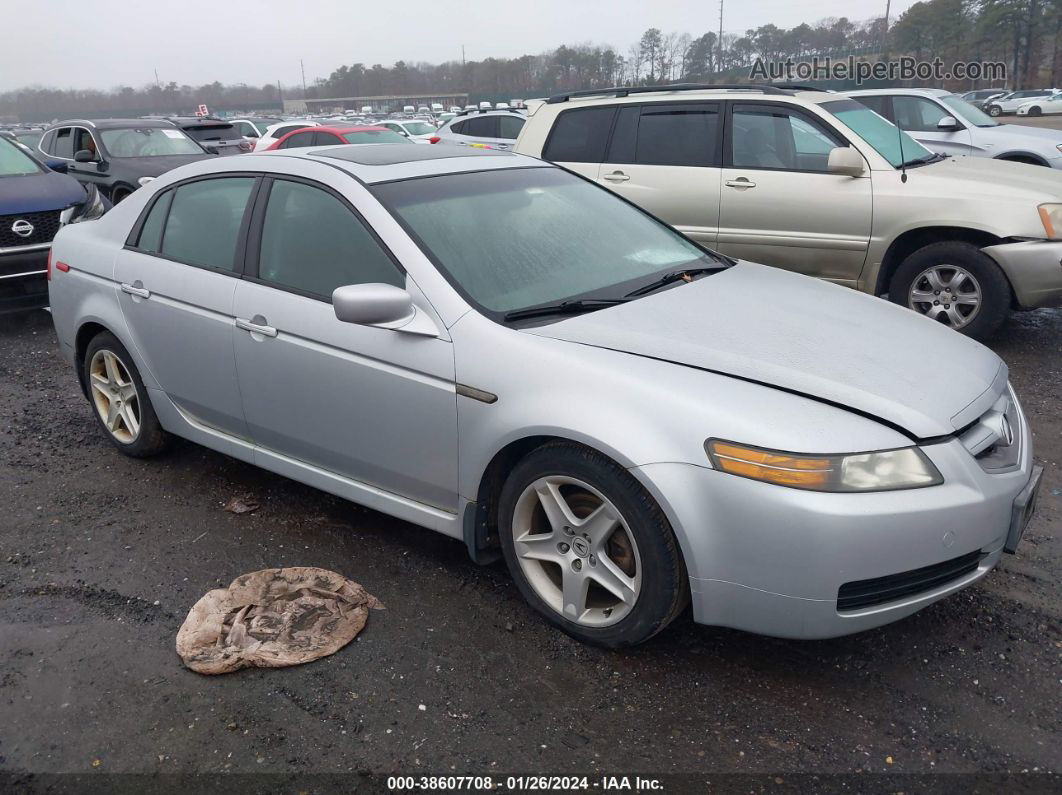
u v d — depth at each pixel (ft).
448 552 11.55
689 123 22.12
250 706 8.61
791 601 7.98
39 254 23.80
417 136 76.59
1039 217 18.47
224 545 11.79
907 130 36.24
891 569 7.91
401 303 9.52
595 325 9.55
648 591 8.62
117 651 9.53
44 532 12.25
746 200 21.26
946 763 7.73
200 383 12.49
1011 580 10.64
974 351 10.25
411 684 8.88
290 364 11.03
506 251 10.73
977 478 8.33
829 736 8.08
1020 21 203.31
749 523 7.93
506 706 8.54
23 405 17.72
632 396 8.50
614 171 22.91
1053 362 19.07
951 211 19.11
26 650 9.57
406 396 10.00
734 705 8.51
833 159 19.70
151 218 13.32
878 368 9.04
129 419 14.35
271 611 10.05
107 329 13.80
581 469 8.79
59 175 26.68
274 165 11.90
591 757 7.86
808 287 11.86
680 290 10.87
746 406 8.20
